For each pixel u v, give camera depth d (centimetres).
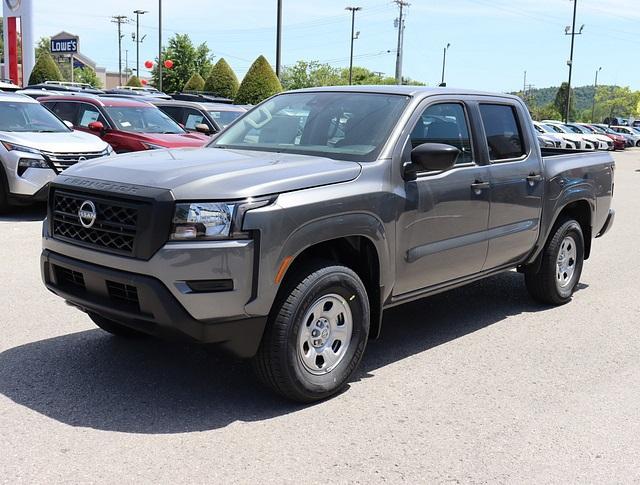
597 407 455
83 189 425
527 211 612
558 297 691
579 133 4109
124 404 432
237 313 394
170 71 5512
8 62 3150
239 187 399
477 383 489
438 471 367
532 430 419
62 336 550
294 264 428
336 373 448
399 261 484
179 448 379
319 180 431
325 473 360
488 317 655
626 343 590
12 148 1050
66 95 1366
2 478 343
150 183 402
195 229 386
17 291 668
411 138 498
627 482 364
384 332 600
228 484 346
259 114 573
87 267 417
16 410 418
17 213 1127
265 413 427
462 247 539
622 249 1028
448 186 517
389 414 433
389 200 466
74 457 365
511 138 608
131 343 538
